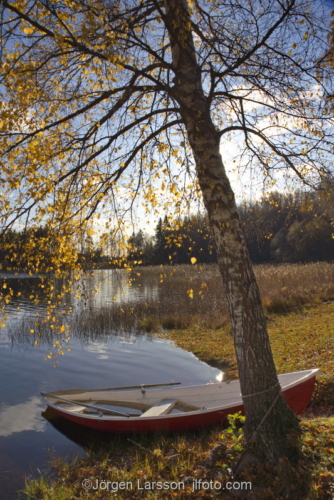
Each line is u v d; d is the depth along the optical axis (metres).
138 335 13.98
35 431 6.49
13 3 3.69
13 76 3.85
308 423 4.06
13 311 18.22
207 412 5.73
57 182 4.39
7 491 4.80
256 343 3.77
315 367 7.90
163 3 4.50
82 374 9.77
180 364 10.55
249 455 3.67
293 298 15.84
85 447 5.90
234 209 3.92
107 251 5.21
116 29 3.99
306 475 3.40
